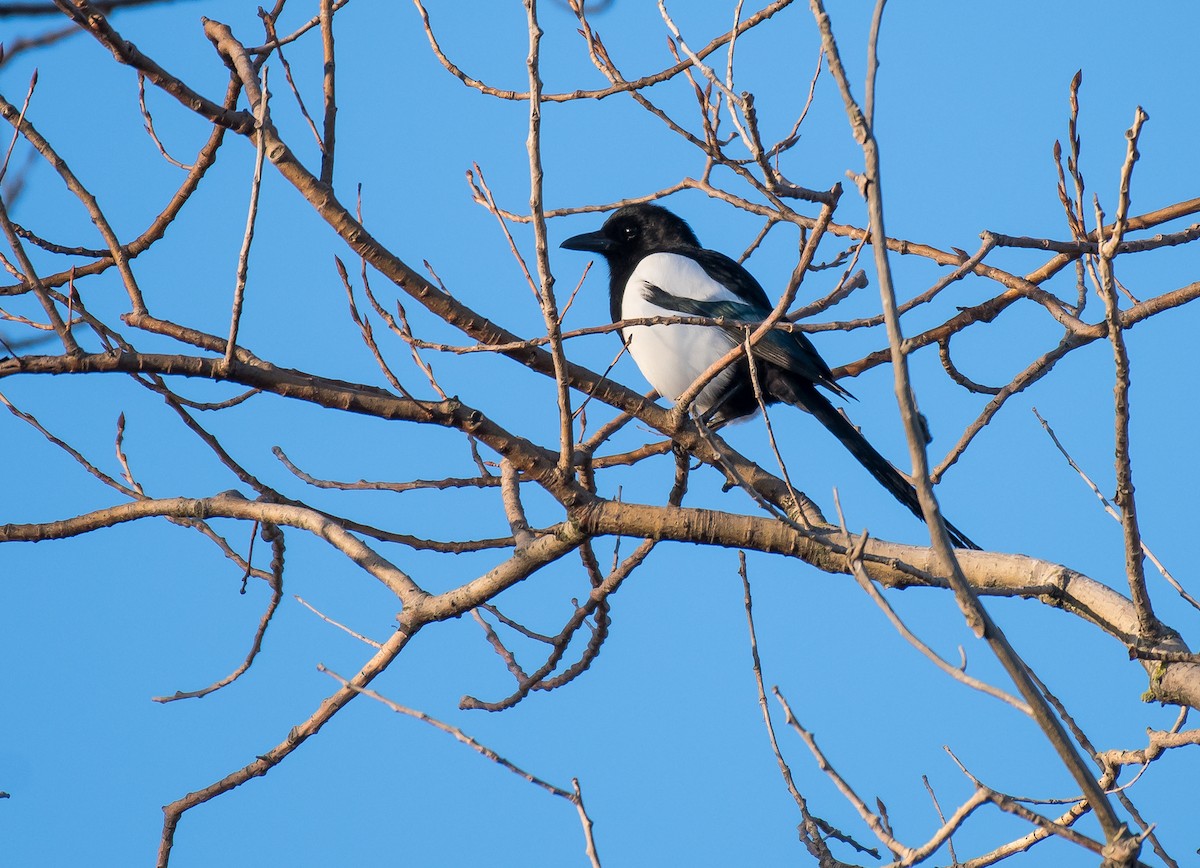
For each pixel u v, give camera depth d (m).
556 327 7.75
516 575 9.05
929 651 5.81
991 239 8.31
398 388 8.55
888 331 5.66
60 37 7.71
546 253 7.49
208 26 9.27
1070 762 6.02
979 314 11.84
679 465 10.40
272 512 9.91
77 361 8.10
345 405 8.59
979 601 5.95
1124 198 6.50
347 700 9.60
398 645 9.36
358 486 10.55
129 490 10.46
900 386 5.71
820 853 8.54
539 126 7.16
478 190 9.66
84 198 8.67
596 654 10.49
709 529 8.73
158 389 9.03
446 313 9.34
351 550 9.60
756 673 8.70
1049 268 11.97
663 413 10.23
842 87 5.60
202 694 10.30
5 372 8.02
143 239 10.88
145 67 8.08
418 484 10.65
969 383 12.30
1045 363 10.61
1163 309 10.73
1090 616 8.70
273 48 8.88
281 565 10.40
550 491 8.75
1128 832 6.00
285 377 8.50
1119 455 7.36
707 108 9.32
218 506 10.02
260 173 7.75
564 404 8.24
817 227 7.43
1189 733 7.59
